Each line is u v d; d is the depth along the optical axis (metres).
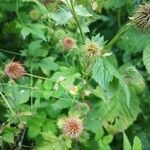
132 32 0.29
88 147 0.24
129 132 0.30
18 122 0.23
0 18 0.27
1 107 0.24
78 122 0.21
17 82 0.24
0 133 0.22
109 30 0.31
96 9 0.29
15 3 0.27
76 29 0.26
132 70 0.27
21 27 0.25
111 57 0.28
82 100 0.24
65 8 0.24
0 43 0.29
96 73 0.21
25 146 0.24
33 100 0.25
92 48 0.21
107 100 0.24
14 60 0.27
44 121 0.23
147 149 0.29
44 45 0.26
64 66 0.26
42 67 0.25
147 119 0.31
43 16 0.26
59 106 0.23
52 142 0.22
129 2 0.29
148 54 0.28
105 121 0.26
